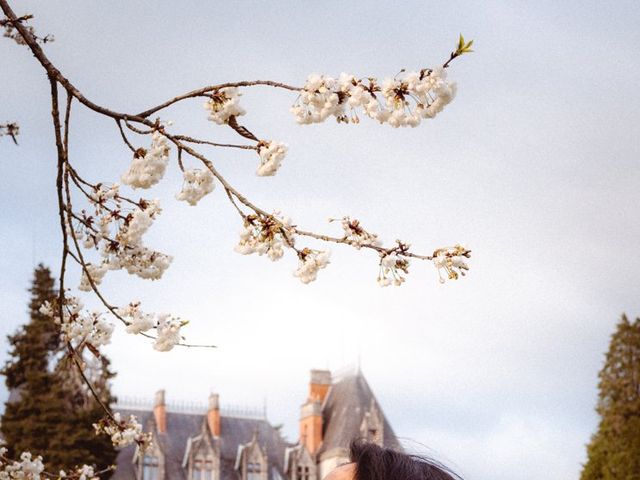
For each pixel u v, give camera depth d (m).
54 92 5.76
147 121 5.55
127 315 6.52
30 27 6.80
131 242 6.47
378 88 5.01
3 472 7.86
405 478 2.43
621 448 61.62
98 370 52.75
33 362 52.53
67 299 7.21
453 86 4.94
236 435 88.75
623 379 64.44
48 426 49.97
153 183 5.58
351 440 2.62
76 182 6.20
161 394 86.44
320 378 92.56
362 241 5.59
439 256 5.52
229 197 5.72
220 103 5.31
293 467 87.25
